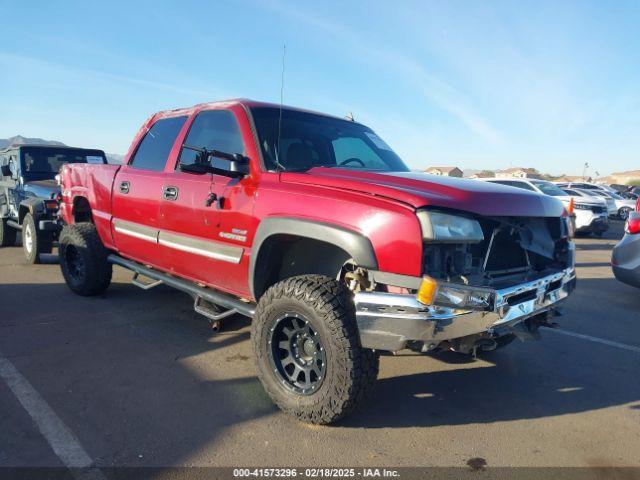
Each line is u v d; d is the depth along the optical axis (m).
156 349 4.29
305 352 3.16
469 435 3.07
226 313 3.84
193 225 3.97
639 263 5.92
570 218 3.80
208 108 4.26
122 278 6.87
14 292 5.98
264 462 2.71
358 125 4.80
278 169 3.54
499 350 4.62
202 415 3.19
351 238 2.84
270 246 3.43
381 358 4.32
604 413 3.43
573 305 6.43
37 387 3.49
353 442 2.94
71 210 5.95
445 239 2.72
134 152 5.05
